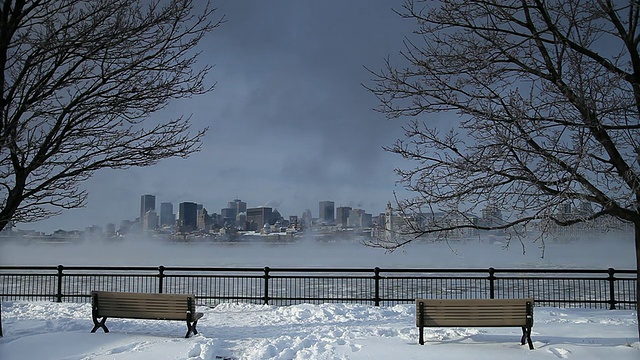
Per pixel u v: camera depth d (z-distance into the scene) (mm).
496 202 9172
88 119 11125
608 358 8789
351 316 14125
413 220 10164
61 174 10938
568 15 9133
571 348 9320
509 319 9617
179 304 10719
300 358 9172
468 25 9969
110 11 10852
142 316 10781
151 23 10977
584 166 8555
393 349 9492
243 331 12312
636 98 9070
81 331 11422
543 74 9188
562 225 8992
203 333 12000
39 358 9195
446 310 9750
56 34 10406
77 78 10828
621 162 8805
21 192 10617
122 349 9680
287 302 18219
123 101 10977
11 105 10594
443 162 9594
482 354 9094
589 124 8406
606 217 9930
